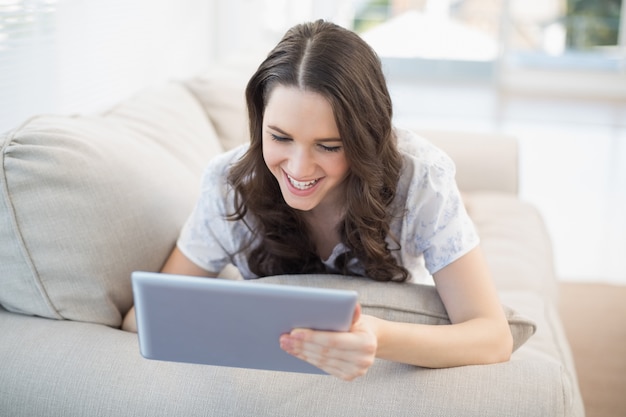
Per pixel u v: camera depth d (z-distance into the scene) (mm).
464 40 6008
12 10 1850
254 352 962
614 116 5547
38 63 2016
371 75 1104
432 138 2510
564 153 4719
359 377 1079
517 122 5375
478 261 1225
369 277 1315
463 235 1229
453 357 1092
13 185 1228
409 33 6012
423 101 5750
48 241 1237
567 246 3375
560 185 4164
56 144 1275
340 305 889
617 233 3541
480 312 1174
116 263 1295
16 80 1899
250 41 4965
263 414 1053
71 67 2229
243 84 2287
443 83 6090
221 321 923
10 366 1133
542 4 5953
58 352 1148
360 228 1230
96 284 1268
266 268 1374
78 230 1254
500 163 2457
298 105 1053
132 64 2818
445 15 5957
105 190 1296
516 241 2084
